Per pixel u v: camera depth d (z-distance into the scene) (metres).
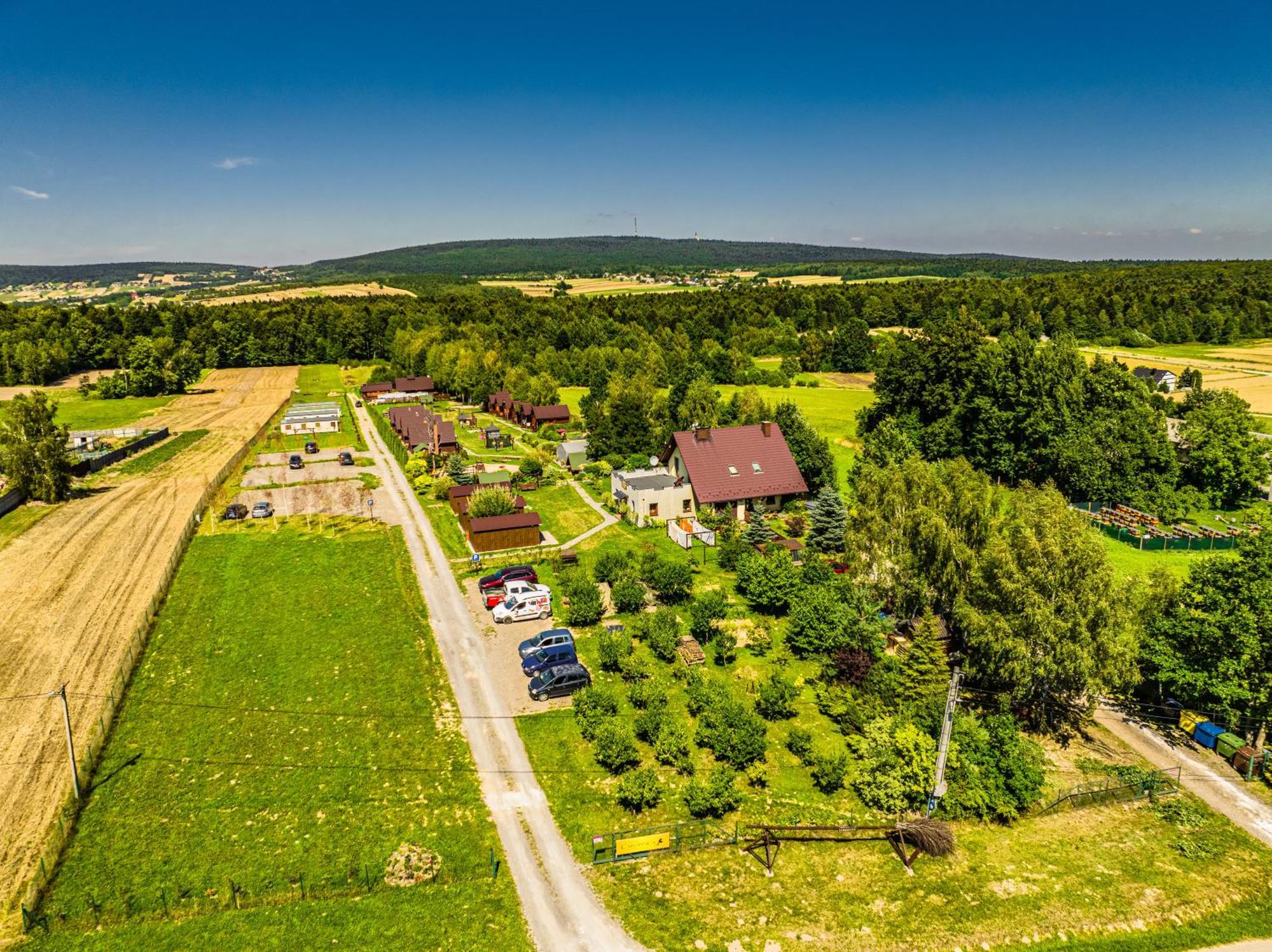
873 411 97.44
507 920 27.30
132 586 53.19
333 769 34.69
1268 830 33.56
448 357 152.75
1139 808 34.88
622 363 151.00
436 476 84.00
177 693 40.06
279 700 39.72
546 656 43.19
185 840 30.22
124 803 32.03
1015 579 39.41
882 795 33.59
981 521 47.84
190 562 57.75
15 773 33.31
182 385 153.50
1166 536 65.25
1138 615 40.41
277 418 123.88
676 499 70.38
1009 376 81.81
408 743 36.72
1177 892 30.00
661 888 29.08
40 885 27.53
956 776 34.59
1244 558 38.91
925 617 42.53
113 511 71.00
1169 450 76.56
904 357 94.19
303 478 85.12
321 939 26.09
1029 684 38.88
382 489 80.56
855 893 29.30
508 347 174.50
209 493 76.25
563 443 92.62
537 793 33.84
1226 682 37.12
